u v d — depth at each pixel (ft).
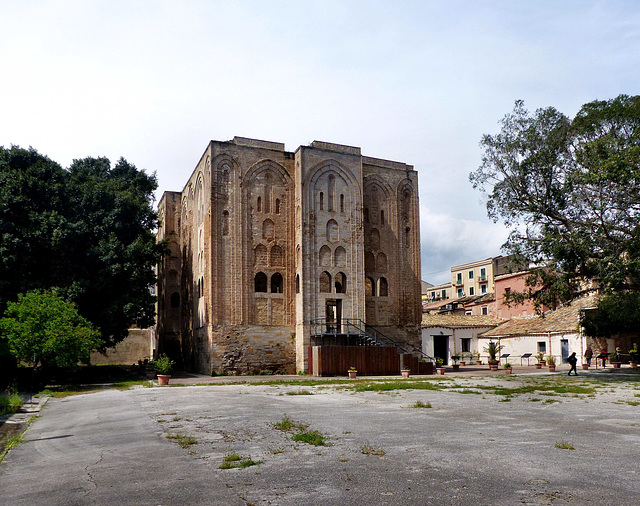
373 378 108.27
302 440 38.78
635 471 28.91
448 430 42.37
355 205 135.33
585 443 36.68
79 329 99.04
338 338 128.16
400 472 29.17
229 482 28.37
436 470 29.45
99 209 126.62
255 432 43.16
